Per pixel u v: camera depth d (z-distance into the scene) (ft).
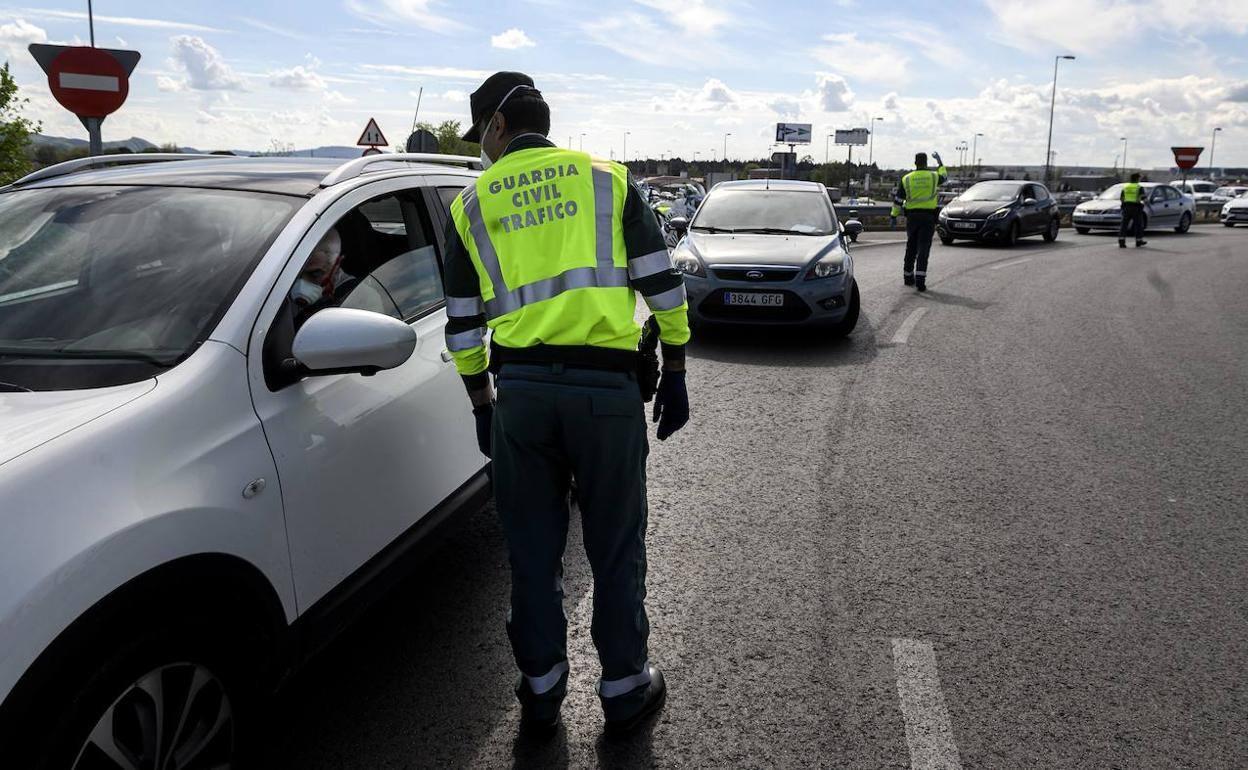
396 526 9.57
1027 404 21.38
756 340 29.17
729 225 31.55
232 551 7.02
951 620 11.16
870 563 12.76
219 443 7.16
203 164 11.05
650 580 12.16
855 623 11.07
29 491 5.78
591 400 7.86
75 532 5.82
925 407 21.03
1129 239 87.51
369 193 10.27
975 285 44.42
